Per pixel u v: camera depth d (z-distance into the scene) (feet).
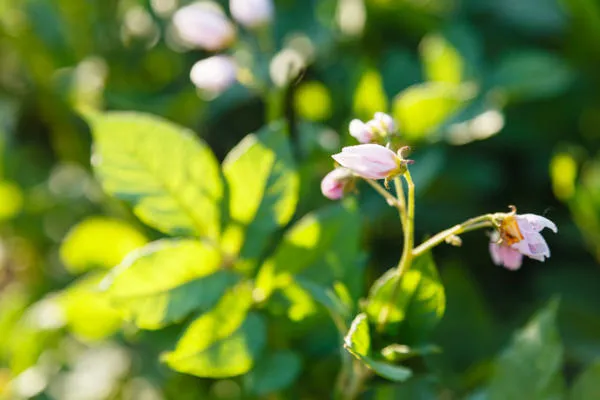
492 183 1.62
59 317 1.49
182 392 1.54
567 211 1.67
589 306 1.60
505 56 1.67
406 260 1.25
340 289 1.29
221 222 1.35
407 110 1.51
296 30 1.69
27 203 1.70
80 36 1.72
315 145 1.49
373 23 1.69
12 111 1.78
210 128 1.70
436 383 1.40
